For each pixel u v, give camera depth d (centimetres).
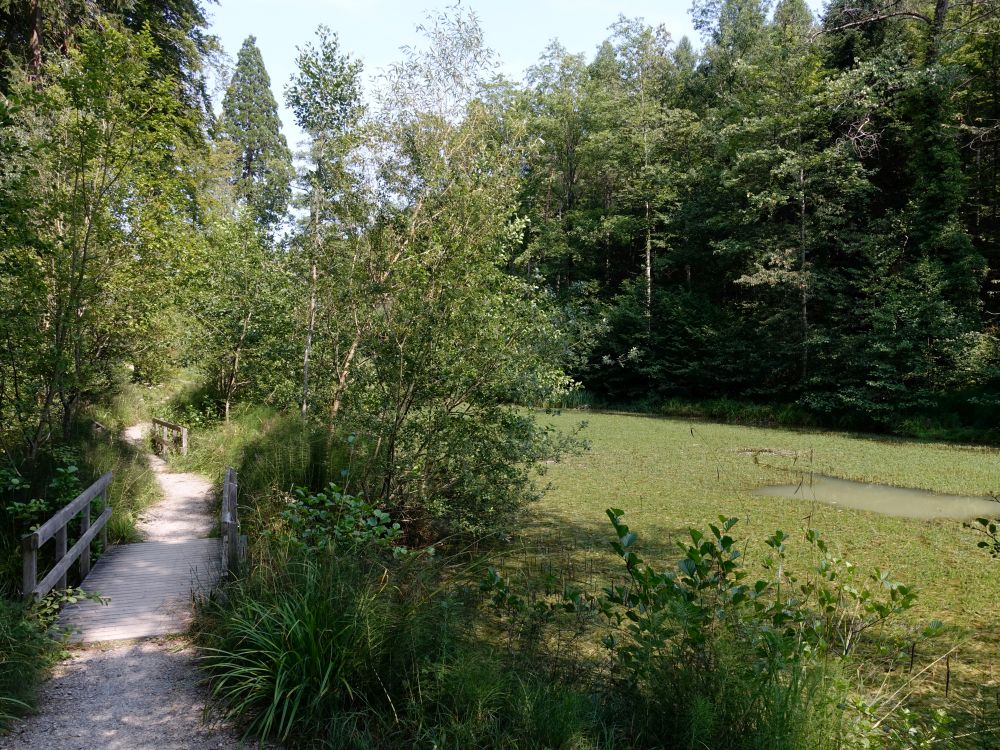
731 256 2789
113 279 855
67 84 746
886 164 2638
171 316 1299
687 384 2997
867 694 480
